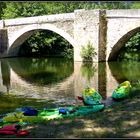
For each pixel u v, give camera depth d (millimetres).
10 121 15828
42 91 24344
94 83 27047
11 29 49781
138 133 11117
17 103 20719
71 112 16875
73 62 41562
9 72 34406
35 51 52562
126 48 47312
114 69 34625
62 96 22453
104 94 22656
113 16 39438
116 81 27750
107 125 12180
